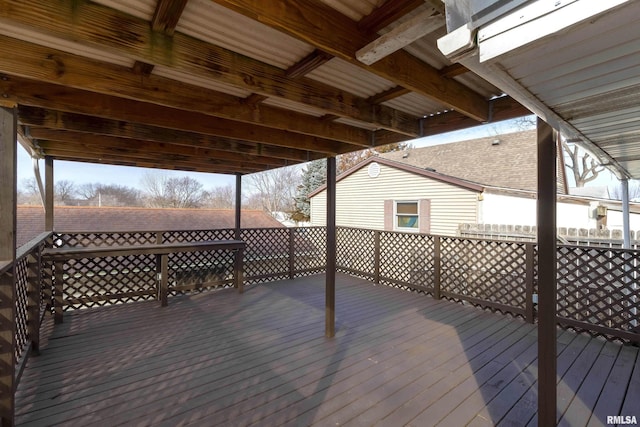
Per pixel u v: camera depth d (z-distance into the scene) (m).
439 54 1.75
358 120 2.35
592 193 10.34
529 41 0.80
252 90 1.74
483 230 7.36
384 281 5.57
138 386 2.33
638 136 2.01
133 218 8.67
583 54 0.92
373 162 10.31
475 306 4.29
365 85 2.13
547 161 1.78
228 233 5.64
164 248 4.27
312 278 5.97
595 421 2.00
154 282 4.70
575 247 3.53
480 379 2.47
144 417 1.99
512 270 3.95
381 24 1.45
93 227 7.86
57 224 7.72
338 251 6.53
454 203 8.50
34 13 1.12
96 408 2.08
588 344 3.14
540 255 1.82
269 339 3.19
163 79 1.93
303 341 3.15
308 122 2.73
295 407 2.12
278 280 5.77
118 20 1.29
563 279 3.63
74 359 2.74
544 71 1.03
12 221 1.87
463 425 1.95
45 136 3.00
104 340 3.14
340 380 2.45
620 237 5.77
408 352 2.93
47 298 3.80
